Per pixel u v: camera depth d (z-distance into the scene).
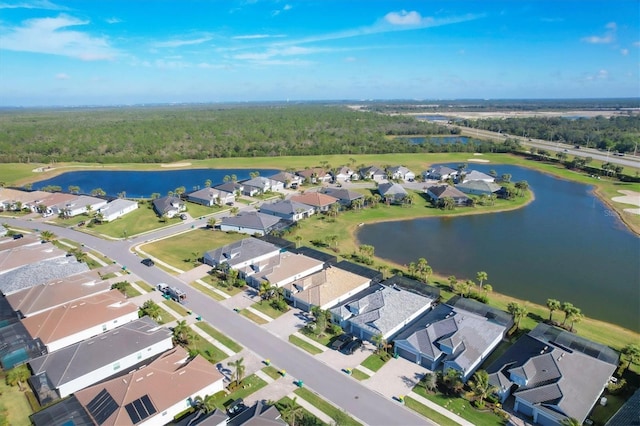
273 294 70.81
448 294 72.12
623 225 112.06
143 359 54.41
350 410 45.47
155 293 73.12
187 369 48.47
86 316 60.22
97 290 69.44
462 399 47.34
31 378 49.00
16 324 60.06
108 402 43.50
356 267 79.94
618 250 94.00
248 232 104.88
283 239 95.00
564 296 72.75
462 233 106.00
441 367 53.09
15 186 158.75
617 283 77.75
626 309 68.50
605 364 49.47
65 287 68.31
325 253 87.19
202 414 42.53
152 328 57.91
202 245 96.38
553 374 46.91
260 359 54.47
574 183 162.25
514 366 49.09
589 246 96.62
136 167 195.38
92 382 50.09
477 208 128.12
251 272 78.00
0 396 47.94
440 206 128.50
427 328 56.28
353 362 54.03
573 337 55.38
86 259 87.44
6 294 69.62
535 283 77.69
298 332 60.84
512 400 47.81
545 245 97.38
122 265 85.00
